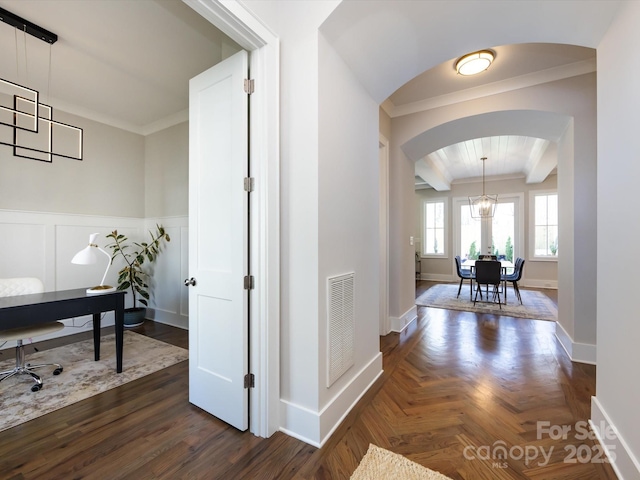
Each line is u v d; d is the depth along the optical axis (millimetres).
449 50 2238
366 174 2496
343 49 2021
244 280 1841
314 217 1796
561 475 1498
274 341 1851
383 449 1688
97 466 1568
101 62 2902
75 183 3889
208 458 1628
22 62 2893
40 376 2621
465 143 5285
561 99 3004
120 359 2707
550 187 7523
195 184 2172
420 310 5070
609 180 1686
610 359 1647
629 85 1481
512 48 2674
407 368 2762
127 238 4387
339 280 2018
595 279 2840
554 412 2027
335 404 1922
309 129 1812
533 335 3691
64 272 3787
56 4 2164
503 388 2363
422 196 9195
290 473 1518
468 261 6785
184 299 4090
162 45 2652
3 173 3326
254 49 1822
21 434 1829
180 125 4121
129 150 4426
